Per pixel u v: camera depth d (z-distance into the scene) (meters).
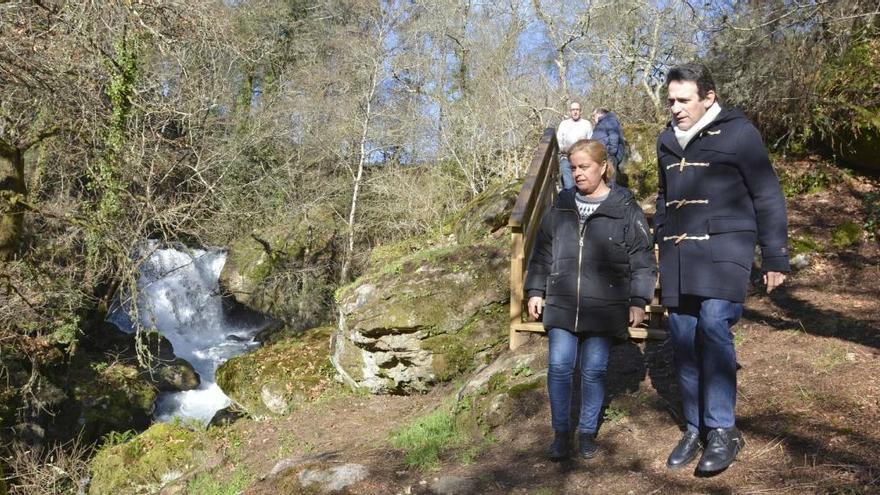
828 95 8.47
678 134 3.54
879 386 4.08
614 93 19.11
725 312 3.43
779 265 3.24
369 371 8.07
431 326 7.53
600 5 19.56
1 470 9.45
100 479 9.03
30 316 11.99
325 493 4.43
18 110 12.41
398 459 4.81
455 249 8.15
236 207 17.98
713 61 9.98
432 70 24.20
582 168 3.71
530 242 6.89
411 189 19.23
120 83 12.42
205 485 7.14
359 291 8.16
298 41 24.58
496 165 19.00
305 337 10.63
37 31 10.62
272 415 8.94
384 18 22.27
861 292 5.81
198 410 14.38
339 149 22.12
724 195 3.41
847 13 8.44
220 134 18.77
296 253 20.45
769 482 3.40
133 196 12.70
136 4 11.44
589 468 3.96
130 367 14.34
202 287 20.33
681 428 4.14
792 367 4.55
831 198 7.80
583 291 3.75
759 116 9.16
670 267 3.55
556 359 3.89
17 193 10.45
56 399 12.20
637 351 5.39
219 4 16.62
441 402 6.55
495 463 4.34
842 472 3.35
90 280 12.51
